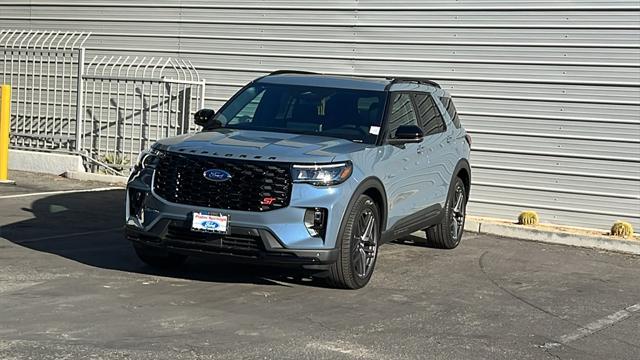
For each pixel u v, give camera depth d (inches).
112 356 201.6
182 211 268.4
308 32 514.6
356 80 339.6
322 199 265.4
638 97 436.1
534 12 455.8
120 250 334.0
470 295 295.3
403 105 336.5
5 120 499.8
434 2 479.8
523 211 464.1
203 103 543.2
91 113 571.5
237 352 210.5
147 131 558.3
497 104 467.5
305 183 265.0
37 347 205.5
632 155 439.5
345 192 271.1
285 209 262.2
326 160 270.7
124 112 563.2
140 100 558.9
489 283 318.7
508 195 467.5
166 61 554.9
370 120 313.7
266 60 528.1
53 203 441.7
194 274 299.6
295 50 519.2
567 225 455.2
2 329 219.1
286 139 291.9
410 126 309.4
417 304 275.7
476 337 240.4
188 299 262.8
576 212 452.8
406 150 322.7
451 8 475.8
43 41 584.4
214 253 267.3
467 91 474.6
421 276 322.7
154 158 282.8
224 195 265.3
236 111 332.8
